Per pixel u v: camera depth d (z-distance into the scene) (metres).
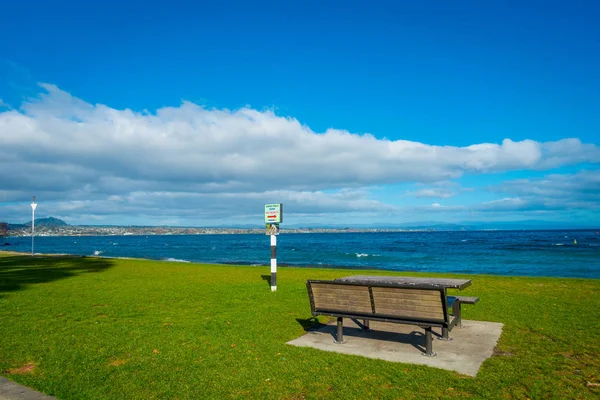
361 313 6.59
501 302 10.89
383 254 48.41
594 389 4.74
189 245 97.38
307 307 10.28
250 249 70.12
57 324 8.35
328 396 4.61
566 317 8.83
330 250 60.66
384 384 4.96
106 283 16.03
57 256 38.47
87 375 5.30
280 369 5.50
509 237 115.69
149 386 4.92
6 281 16.86
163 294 12.75
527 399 4.49
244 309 10.02
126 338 7.17
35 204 40.78
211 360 5.90
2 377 5.21
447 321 5.84
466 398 4.52
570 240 85.19
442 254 46.97
